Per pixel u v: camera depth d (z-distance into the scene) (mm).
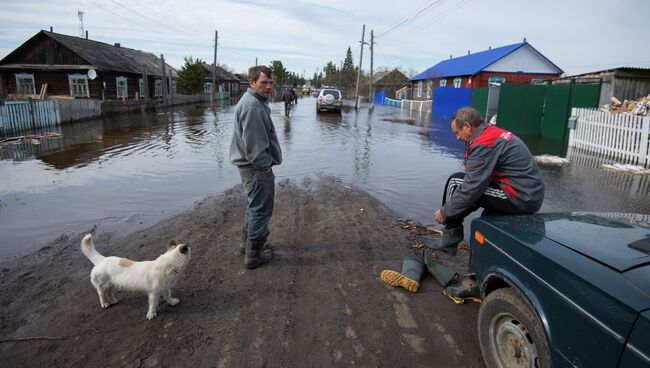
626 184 7879
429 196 6789
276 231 4938
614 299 1673
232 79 74625
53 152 10906
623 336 1606
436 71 39750
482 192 3084
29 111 15828
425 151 11789
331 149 11930
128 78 33344
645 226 2471
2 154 10539
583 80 16609
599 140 11867
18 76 29422
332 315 3123
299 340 2814
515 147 3008
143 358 2613
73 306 3225
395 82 59281
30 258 4203
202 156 10469
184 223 5227
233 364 2572
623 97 15273
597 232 2336
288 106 24391
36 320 3035
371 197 6617
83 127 17391
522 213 3062
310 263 4051
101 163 9430
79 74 29016
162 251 4297
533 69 30938
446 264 4125
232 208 5883
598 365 1704
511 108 16672
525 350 2182
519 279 2221
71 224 5262
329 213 5680
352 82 81375
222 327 2957
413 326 2996
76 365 2553
